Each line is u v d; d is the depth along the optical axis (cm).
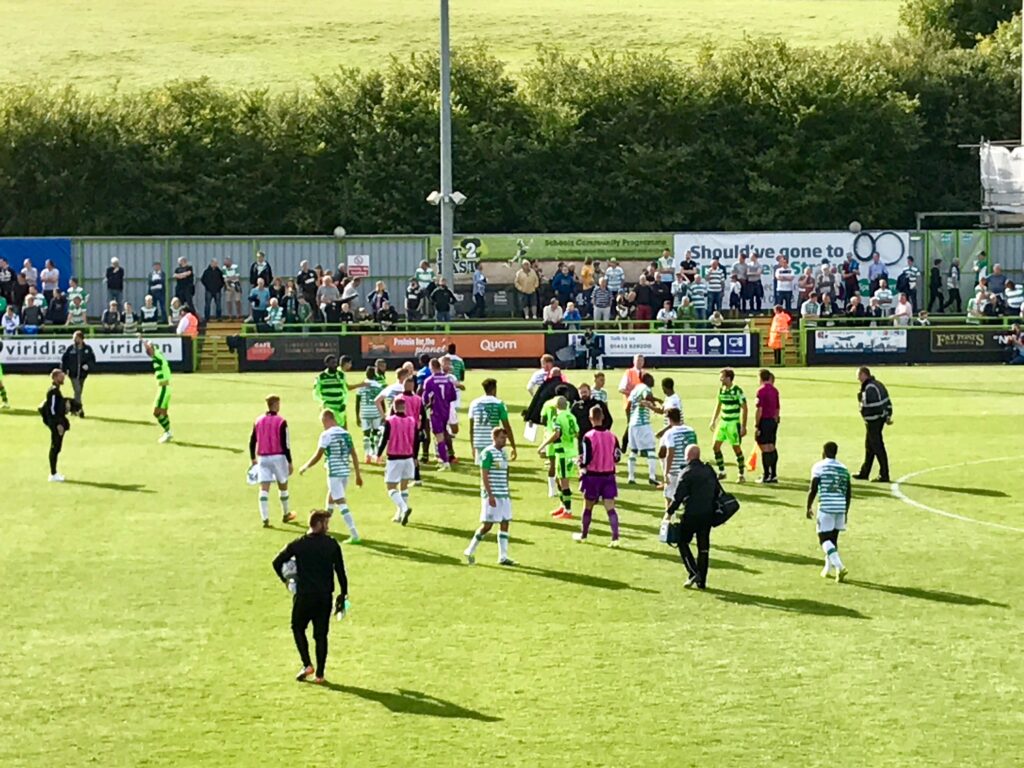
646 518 2786
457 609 2125
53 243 6309
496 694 1750
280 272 6481
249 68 9269
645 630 2016
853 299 5844
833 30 10162
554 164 7288
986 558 2439
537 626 2038
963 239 6450
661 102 7356
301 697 1744
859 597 2191
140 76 9056
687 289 5969
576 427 2797
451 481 3178
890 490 3050
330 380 3369
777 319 5581
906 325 5731
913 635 1991
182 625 2055
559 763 1530
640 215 7294
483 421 3039
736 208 7350
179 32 10281
